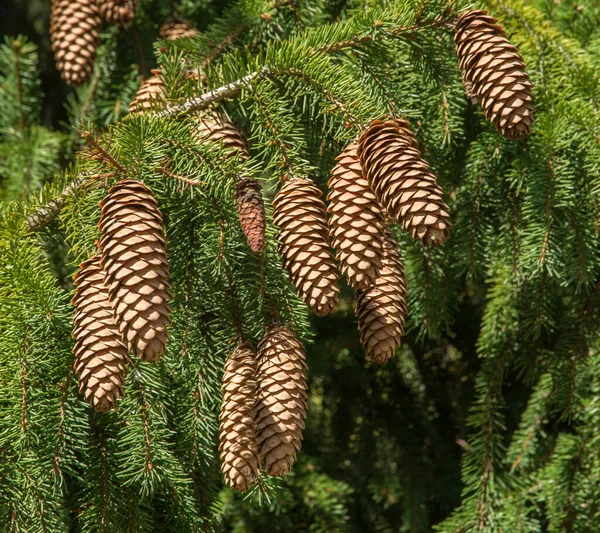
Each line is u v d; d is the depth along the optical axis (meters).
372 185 1.82
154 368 1.90
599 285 2.10
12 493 1.87
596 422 2.13
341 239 1.81
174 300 1.91
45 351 1.88
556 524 2.16
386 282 1.85
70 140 2.41
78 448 1.88
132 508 1.91
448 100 2.04
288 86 1.93
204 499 1.96
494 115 1.88
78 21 2.16
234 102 1.95
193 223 1.92
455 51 1.95
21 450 1.86
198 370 1.92
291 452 1.81
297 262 1.82
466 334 2.63
